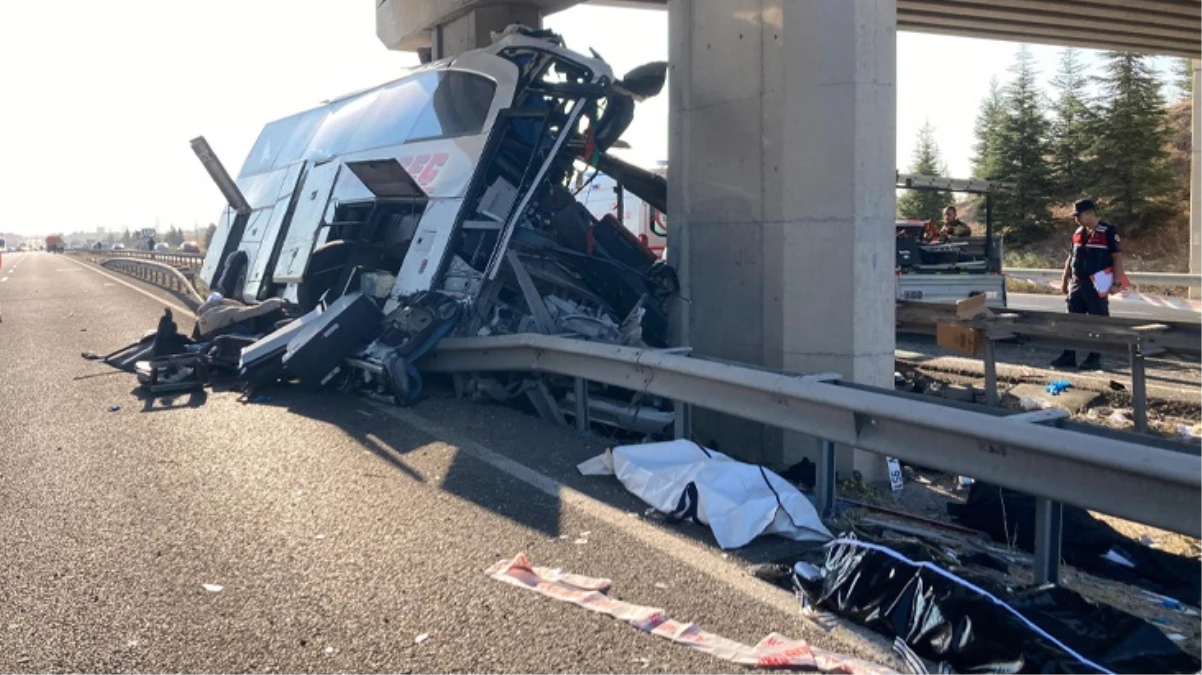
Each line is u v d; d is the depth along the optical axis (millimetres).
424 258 9664
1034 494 4344
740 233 8086
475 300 8969
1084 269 11672
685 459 6000
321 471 6551
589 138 9953
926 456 4879
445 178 10102
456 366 8930
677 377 6570
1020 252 46938
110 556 4980
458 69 11086
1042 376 11172
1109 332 7938
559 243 10047
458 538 5164
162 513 5684
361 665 3768
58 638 4039
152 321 18031
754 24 7840
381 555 4926
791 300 7434
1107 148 46125
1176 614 4340
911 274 16406
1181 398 9523
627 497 5867
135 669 3762
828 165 7160
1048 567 4371
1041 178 48438
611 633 4023
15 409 9164
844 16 7051
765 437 7613
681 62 8773
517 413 8383
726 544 5031
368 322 9156
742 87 8008
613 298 10062
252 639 4004
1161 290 29141
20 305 23625
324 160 13570
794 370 7441
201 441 7559
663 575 4652
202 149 16578
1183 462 3707
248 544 5121
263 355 9281
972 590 3803
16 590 4555
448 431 7668
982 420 4516
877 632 4023
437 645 3930
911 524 5555
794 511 5188
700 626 4102
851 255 7121
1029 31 18031
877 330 7266
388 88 12906
